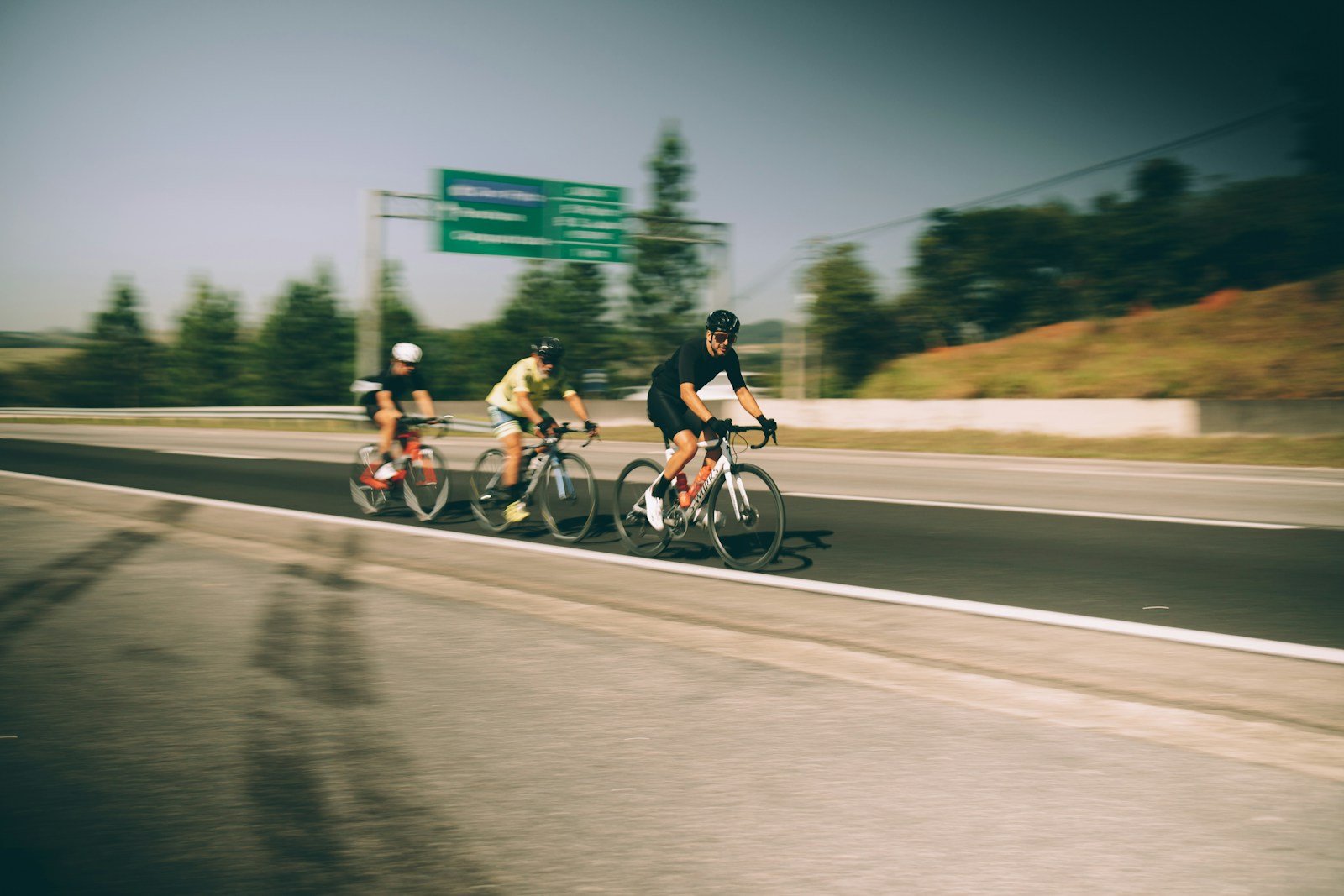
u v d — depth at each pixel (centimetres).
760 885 272
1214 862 282
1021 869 279
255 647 507
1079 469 1540
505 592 632
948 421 2388
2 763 356
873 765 353
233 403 8238
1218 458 1733
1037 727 389
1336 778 339
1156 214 3309
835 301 3581
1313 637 521
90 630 542
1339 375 2291
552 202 3077
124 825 308
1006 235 3628
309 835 302
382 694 433
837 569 709
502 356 6225
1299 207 3034
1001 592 633
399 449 970
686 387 691
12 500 1100
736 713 408
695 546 809
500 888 271
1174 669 464
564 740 379
